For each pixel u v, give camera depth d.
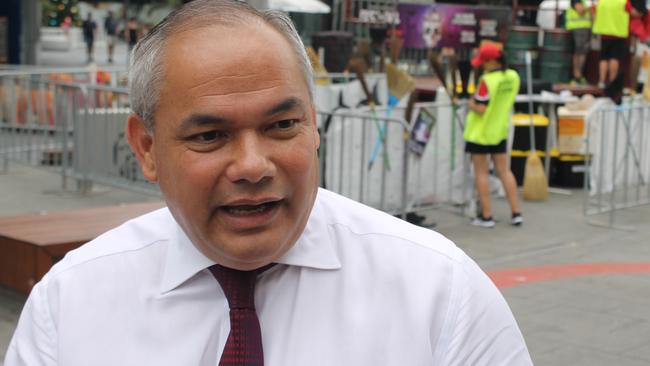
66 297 1.80
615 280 7.19
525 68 13.98
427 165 8.81
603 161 9.48
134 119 1.75
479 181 8.96
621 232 8.95
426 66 13.99
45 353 1.79
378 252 1.77
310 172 1.63
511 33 14.11
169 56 1.59
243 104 1.54
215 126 1.55
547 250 8.20
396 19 13.83
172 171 1.62
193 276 1.75
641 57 13.09
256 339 1.70
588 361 5.37
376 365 1.69
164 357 1.73
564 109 11.09
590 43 13.75
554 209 9.92
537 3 17.64
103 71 12.38
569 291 6.84
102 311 1.78
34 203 9.46
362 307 1.72
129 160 9.15
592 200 10.25
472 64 8.98
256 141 1.56
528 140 10.77
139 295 1.78
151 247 1.82
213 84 1.54
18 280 5.48
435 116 8.78
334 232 1.80
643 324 6.07
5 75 10.60
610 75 13.18
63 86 9.84
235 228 1.61
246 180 1.56
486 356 1.72
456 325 1.71
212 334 1.74
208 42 1.56
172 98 1.58
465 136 8.93
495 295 1.77
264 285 1.75
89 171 9.63
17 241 5.43
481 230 8.91
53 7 31.97
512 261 7.80
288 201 1.62
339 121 8.05
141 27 27.92
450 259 1.75
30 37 18.08
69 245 5.37
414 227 1.84
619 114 9.59
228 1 1.62
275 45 1.57
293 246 1.74
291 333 1.72
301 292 1.74
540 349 5.55
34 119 10.72
